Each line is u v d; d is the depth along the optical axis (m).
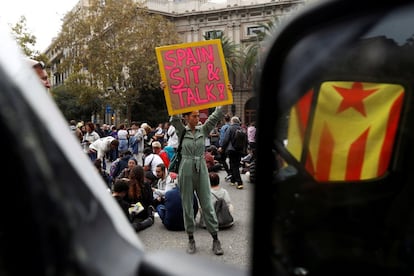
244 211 6.83
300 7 0.84
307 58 0.85
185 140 4.59
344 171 0.96
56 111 0.79
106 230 0.74
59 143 0.69
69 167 0.69
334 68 0.88
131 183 6.00
